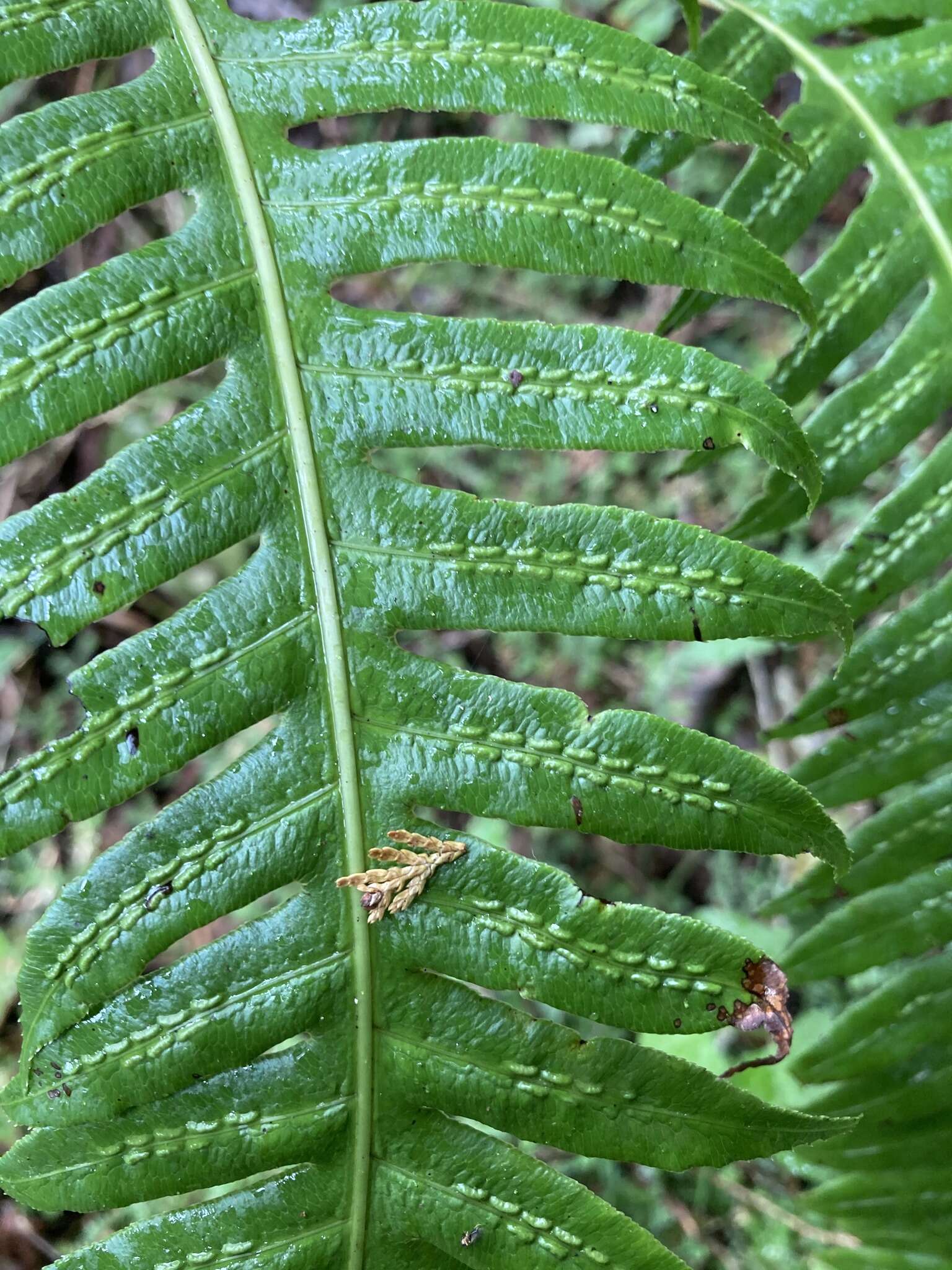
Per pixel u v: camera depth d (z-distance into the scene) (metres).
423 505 0.12
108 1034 0.11
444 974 0.12
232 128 0.13
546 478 0.29
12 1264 0.23
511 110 0.13
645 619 0.12
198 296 0.12
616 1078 0.11
